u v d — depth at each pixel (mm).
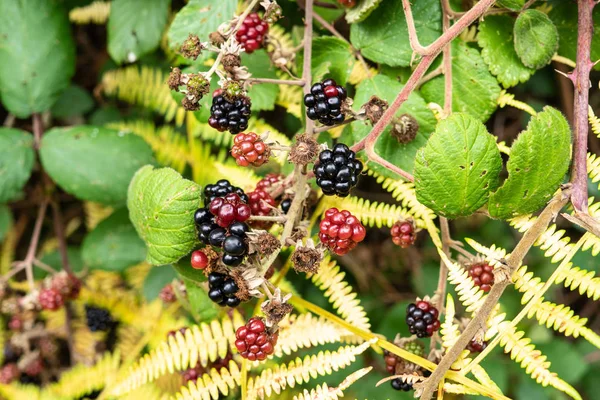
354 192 707
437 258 721
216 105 533
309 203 580
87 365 680
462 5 583
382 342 561
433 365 555
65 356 719
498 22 574
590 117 557
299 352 673
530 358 540
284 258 638
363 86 574
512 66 573
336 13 611
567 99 680
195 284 582
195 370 589
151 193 538
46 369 699
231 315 587
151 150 641
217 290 525
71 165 633
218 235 516
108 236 652
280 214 542
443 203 523
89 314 673
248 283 519
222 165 624
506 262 521
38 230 695
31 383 693
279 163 636
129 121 697
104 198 633
